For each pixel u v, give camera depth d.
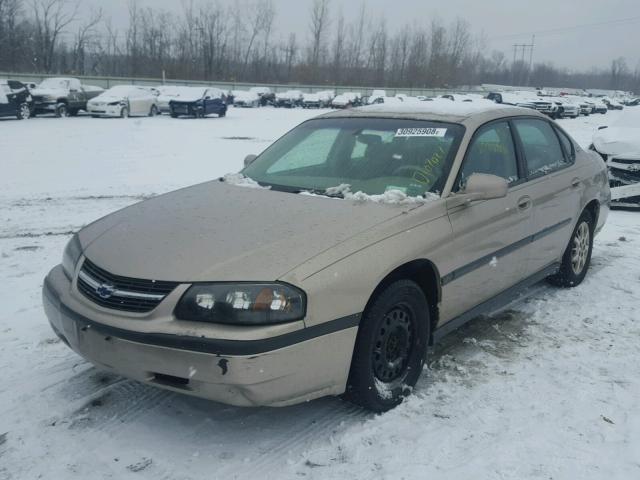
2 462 2.88
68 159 13.78
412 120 4.27
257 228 3.23
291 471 2.85
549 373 3.86
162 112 33.97
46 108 27.53
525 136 4.72
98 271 3.10
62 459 2.92
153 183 10.95
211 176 11.88
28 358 3.96
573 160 5.34
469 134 4.00
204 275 2.82
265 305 2.75
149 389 3.58
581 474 2.84
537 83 129.25
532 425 3.25
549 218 4.68
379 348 3.27
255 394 2.75
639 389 3.66
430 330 3.70
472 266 3.81
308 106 51.34
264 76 78.38
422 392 3.59
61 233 7.30
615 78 140.50
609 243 7.30
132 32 69.25
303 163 4.28
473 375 3.83
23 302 4.96
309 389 2.93
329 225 3.24
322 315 2.87
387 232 3.25
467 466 2.88
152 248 3.12
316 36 78.94
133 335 2.81
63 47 66.75
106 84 53.06
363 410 3.39
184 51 71.38
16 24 61.09
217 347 2.68
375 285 3.08
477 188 3.64
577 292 5.43
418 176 3.80
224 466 2.88
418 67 85.31
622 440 3.12
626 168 9.55
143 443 3.05
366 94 65.56
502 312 4.94
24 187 10.34
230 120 30.11
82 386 3.61
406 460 2.93
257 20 76.75
